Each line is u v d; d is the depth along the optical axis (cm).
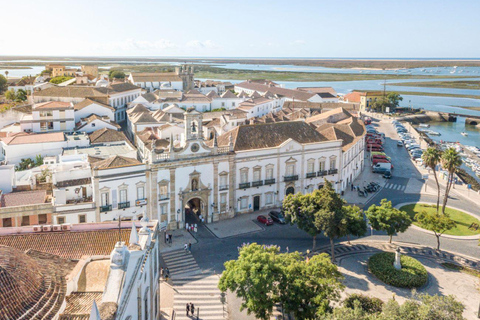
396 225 6419
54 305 2697
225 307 5231
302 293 4341
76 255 3831
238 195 8062
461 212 8350
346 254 6519
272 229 7531
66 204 6219
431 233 7381
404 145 14862
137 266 3325
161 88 18300
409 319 3728
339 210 6081
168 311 4944
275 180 8388
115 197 6706
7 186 6488
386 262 5950
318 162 8869
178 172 7275
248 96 19838
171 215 7369
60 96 13875
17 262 2820
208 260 6334
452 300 3791
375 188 9700
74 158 7775
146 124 11650
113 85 16125
